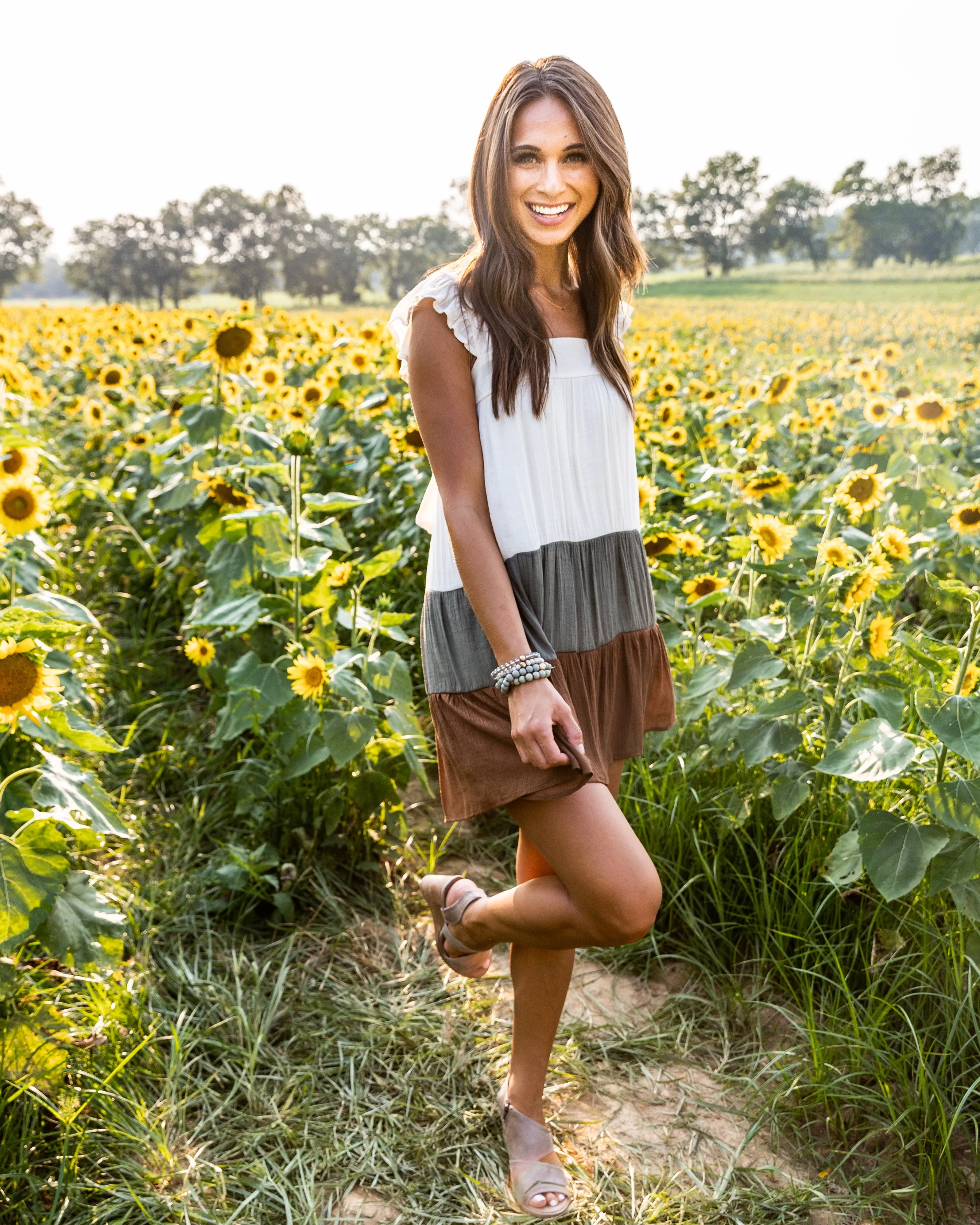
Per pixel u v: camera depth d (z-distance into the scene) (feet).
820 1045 6.91
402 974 8.09
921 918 7.45
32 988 6.61
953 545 12.34
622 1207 6.02
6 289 253.85
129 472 16.08
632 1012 7.77
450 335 5.19
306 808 9.22
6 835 6.02
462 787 5.58
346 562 10.22
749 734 8.21
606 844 5.21
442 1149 6.46
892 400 14.76
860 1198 6.06
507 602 5.09
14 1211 5.56
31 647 5.68
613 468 5.61
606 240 5.41
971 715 6.46
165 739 10.93
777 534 9.17
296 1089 6.84
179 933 8.23
